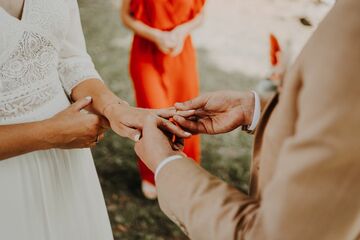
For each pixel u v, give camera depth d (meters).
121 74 3.99
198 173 0.77
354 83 0.54
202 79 3.81
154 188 2.72
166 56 2.44
